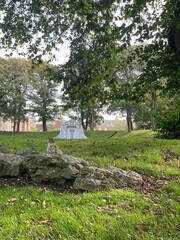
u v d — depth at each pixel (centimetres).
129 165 604
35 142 986
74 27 657
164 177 536
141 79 942
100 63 680
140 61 937
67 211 353
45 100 3300
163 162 653
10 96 3030
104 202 380
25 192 432
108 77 752
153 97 2520
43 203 384
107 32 584
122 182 462
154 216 336
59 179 471
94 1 545
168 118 1153
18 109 3084
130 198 396
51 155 496
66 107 960
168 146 812
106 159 663
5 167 514
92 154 733
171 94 1005
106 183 444
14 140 1099
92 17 577
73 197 403
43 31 766
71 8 581
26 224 319
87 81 746
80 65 748
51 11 709
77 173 470
